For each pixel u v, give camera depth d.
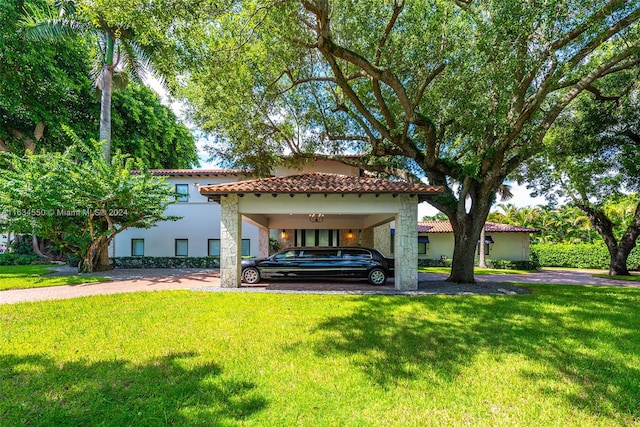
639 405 3.69
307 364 4.69
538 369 4.61
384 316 7.36
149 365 4.59
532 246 29.39
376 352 5.18
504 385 4.13
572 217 35.09
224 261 11.48
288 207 11.41
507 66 7.94
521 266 25.22
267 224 18.41
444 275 17.61
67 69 20.20
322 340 5.72
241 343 5.55
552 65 8.62
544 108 13.22
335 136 14.62
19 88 18.19
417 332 6.22
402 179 14.08
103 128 17.00
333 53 8.61
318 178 12.43
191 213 21.48
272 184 11.30
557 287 12.46
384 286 12.20
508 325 6.74
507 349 5.37
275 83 12.40
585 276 19.42
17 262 23.25
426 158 12.25
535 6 6.98
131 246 21.41
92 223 15.91
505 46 7.52
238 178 21.02
